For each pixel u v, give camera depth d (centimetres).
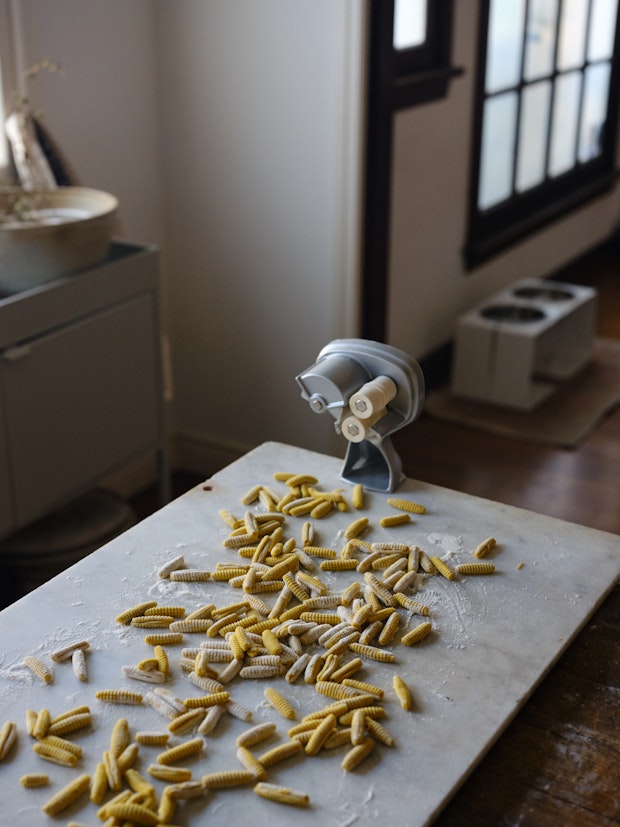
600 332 458
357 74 273
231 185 303
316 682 126
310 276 301
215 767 112
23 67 252
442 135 371
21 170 252
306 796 107
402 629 136
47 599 141
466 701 122
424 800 107
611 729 121
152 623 135
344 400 157
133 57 287
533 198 464
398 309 372
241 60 286
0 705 121
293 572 148
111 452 249
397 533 158
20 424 219
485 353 380
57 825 105
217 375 329
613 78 513
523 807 109
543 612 139
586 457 346
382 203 303
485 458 345
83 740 116
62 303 222
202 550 153
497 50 400
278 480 173
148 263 246
